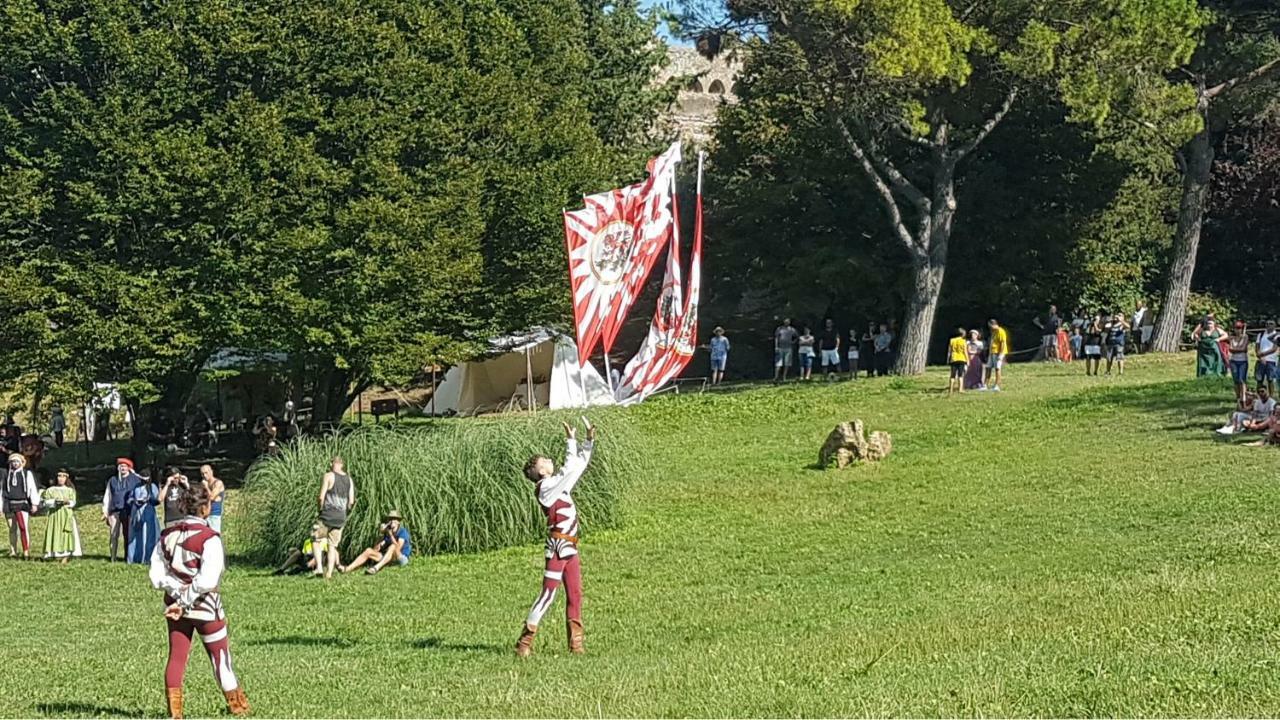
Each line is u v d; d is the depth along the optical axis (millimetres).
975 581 16938
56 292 31344
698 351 59344
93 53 32750
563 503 13805
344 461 23484
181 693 10625
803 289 52844
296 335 33281
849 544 21266
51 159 31906
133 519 26109
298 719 10578
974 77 44000
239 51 33219
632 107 56594
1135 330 51406
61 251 32219
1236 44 46438
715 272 58438
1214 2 45688
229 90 34344
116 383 33125
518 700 10727
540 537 24078
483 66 40000
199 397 50094
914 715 9164
